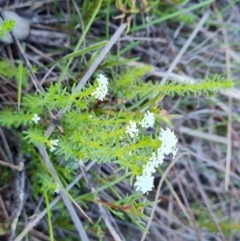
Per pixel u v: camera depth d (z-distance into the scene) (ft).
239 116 0.79
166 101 0.76
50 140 0.52
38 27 0.69
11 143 0.64
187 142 0.79
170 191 0.76
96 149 0.51
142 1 0.69
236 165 0.80
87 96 0.51
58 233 0.68
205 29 0.79
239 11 0.82
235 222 0.75
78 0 0.71
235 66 0.80
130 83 0.64
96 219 0.69
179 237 0.74
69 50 0.71
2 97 0.64
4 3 0.66
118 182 0.70
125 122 0.54
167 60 0.77
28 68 0.56
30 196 0.65
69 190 0.63
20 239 0.60
